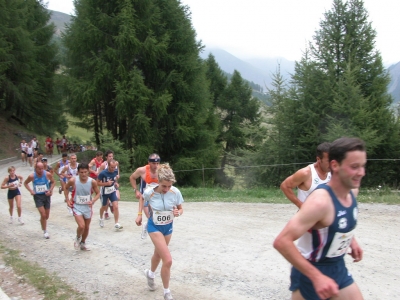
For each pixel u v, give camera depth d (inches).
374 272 203.6
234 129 1598.2
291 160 692.7
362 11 683.4
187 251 257.1
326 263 101.3
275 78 724.0
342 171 93.0
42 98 1561.3
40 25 1646.2
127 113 905.5
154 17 941.8
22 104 1485.0
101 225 347.3
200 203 469.1
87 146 1878.7
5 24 1295.5
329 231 96.0
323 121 665.6
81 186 266.2
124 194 611.8
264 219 348.2
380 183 636.7
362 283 189.8
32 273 223.1
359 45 692.1
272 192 546.3
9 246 292.0
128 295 190.1
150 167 243.3
